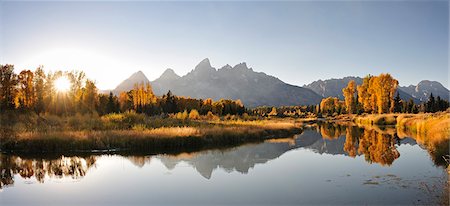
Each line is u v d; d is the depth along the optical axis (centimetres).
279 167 1798
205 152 2323
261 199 1203
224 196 1248
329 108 12462
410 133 3700
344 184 1396
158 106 7281
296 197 1219
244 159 2050
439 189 1260
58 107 4428
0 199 1233
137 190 1341
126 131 2644
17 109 3919
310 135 3847
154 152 2281
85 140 2294
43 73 4606
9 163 1898
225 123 4059
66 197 1253
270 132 3650
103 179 1530
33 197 1252
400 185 1348
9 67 4203
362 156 2162
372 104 7544
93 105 4881
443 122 2681
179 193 1295
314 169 1731
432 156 2042
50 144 2233
